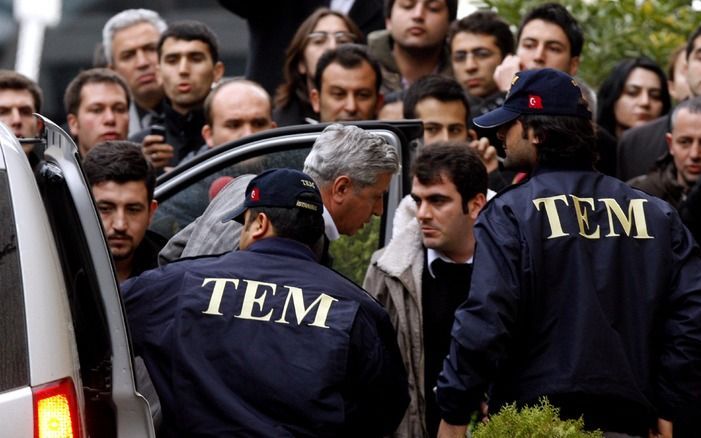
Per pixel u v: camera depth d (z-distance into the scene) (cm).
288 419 945
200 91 1667
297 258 990
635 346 1059
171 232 1299
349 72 1554
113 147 1247
